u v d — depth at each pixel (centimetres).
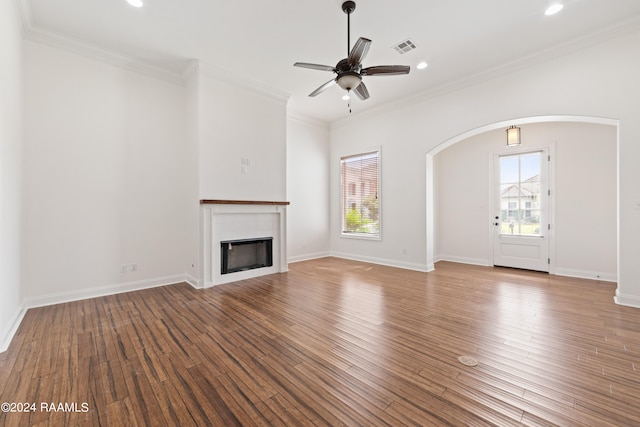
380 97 514
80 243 346
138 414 154
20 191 289
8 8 242
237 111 436
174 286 406
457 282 427
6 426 145
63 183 334
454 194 604
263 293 372
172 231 421
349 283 422
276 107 488
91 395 169
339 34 330
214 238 411
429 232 510
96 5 279
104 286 363
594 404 158
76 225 343
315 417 151
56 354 215
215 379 185
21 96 294
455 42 344
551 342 232
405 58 379
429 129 488
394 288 395
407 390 172
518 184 518
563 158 466
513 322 274
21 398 166
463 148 589
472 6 283
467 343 232
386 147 556
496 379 182
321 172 652
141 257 393
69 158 338
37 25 309
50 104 325
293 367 198
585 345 226
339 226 655
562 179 468
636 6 283
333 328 262
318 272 498
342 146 643
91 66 353
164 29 320
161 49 360
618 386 174
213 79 407
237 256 451
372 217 595
